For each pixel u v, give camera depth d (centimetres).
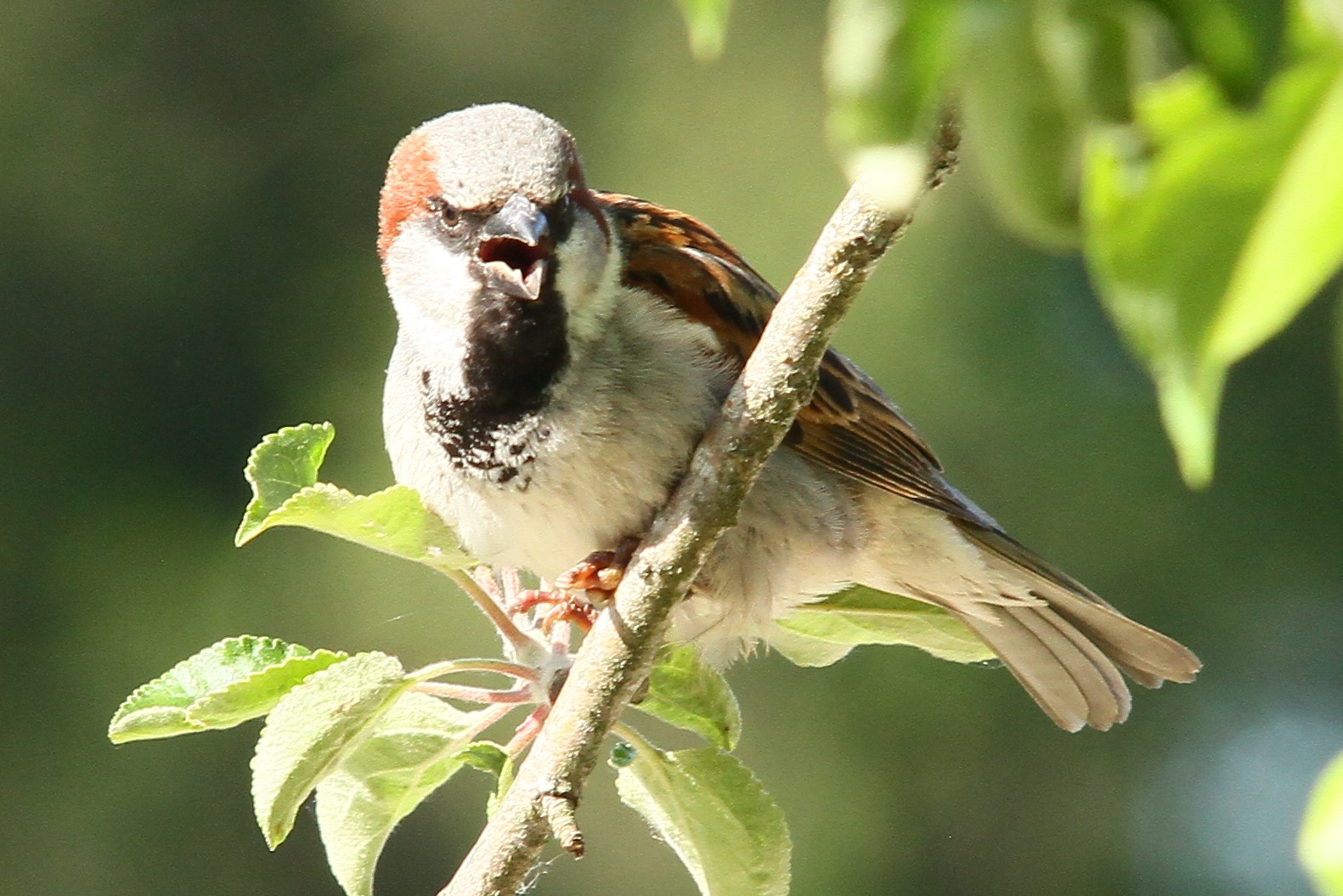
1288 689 1335
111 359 1416
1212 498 1359
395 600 1275
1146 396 1362
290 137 1462
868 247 348
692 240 538
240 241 1449
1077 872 1280
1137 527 1363
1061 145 140
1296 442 1357
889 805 1263
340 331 1431
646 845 1154
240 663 398
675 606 387
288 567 1323
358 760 414
